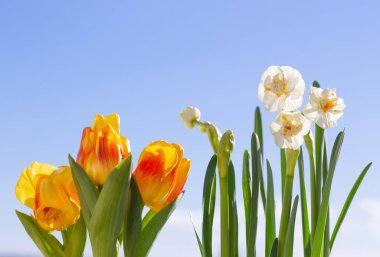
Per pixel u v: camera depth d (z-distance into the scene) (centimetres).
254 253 73
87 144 71
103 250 69
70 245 71
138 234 70
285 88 71
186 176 73
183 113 77
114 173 67
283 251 74
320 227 74
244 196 82
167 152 72
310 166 78
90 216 69
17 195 73
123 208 68
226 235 74
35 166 75
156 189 71
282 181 83
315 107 71
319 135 80
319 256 74
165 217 71
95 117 72
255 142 74
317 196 78
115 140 71
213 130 76
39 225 72
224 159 74
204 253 76
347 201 80
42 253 72
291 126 71
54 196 69
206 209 76
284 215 74
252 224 73
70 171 71
